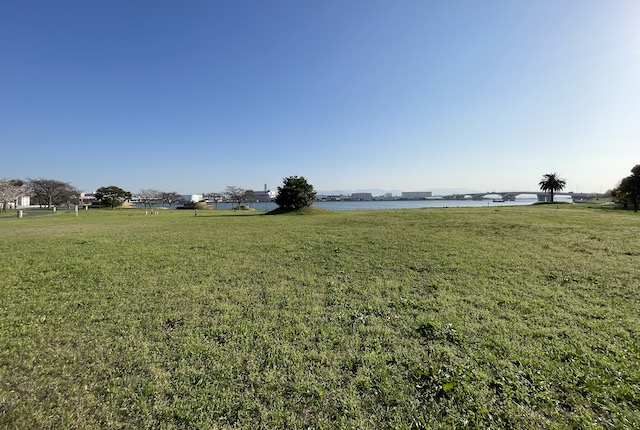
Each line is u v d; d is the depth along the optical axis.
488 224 15.32
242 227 17.28
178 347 3.79
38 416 2.66
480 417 2.61
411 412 2.70
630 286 5.85
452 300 5.31
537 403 2.75
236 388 3.01
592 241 10.39
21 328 4.38
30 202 70.00
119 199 66.75
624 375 3.11
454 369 3.26
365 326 4.35
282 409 2.74
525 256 8.42
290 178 32.72
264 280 6.67
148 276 7.04
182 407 2.75
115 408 2.77
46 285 6.42
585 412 2.63
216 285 6.34
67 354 3.67
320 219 21.92
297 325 4.39
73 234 14.67
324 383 3.08
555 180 64.12
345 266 7.81
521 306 4.97
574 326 4.24
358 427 2.54
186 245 11.12
